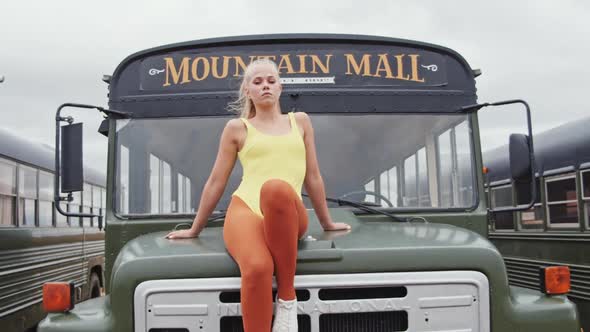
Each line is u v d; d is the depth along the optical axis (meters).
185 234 3.26
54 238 8.67
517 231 8.67
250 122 3.10
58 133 3.80
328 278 2.79
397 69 4.21
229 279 2.78
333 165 4.03
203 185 3.96
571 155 7.43
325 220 3.28
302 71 4.18
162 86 4.12
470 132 4.13
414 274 2.82
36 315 7.81
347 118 4.12
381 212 3.91
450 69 4.23
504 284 2.86
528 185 4.02
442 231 3.25
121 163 3.99
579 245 7.15
